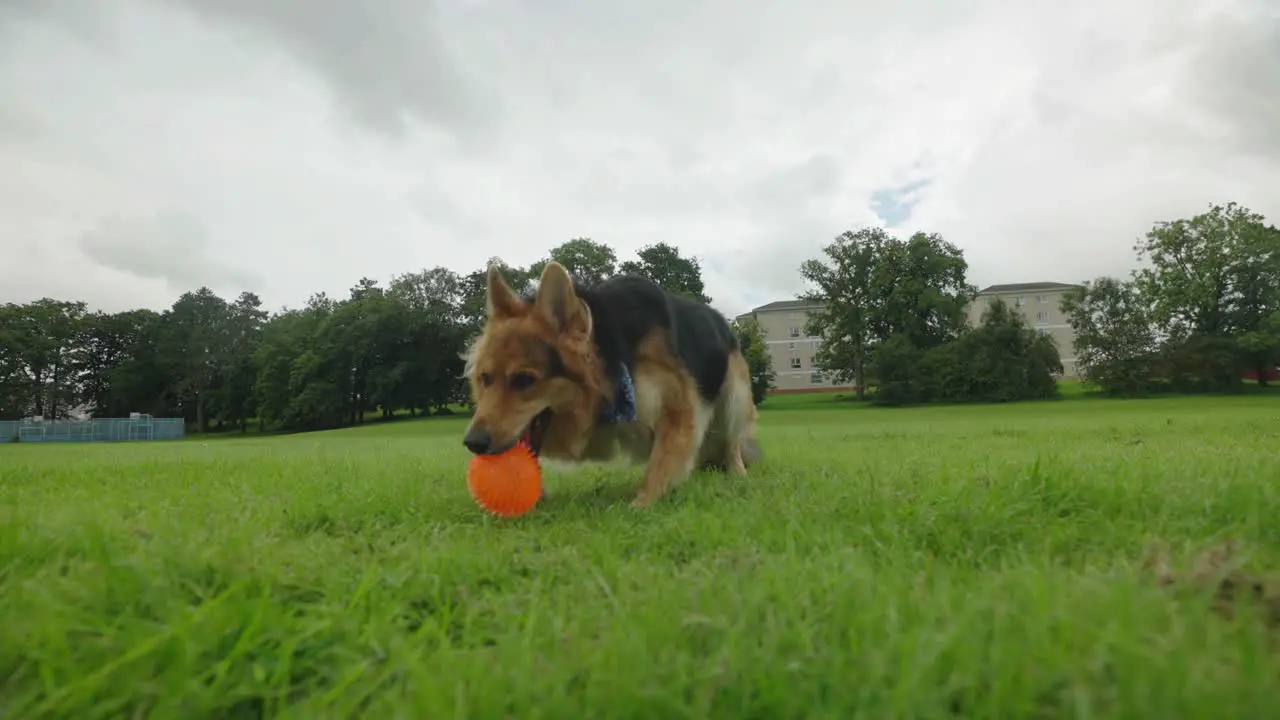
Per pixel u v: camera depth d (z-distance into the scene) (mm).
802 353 34844
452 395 23484
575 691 447
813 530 943
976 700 421
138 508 1281
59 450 5871
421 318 22984
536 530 1073
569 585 739
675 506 1277
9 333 24641
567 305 1303
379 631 572
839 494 1215
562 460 1396
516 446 1217
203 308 27250
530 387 1256
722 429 1858
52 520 893
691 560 846
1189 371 18828
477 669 463
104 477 1951
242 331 27078
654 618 552
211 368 27297
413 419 21719
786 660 476
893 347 20953
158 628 529
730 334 1946
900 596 597
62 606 556
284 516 1188
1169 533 906
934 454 2307
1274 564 714
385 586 706
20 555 741
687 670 463
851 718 410
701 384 1579
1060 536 885
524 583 751
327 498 1336
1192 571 646
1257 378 20688
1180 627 490
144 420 23469
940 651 452
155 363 26953
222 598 579
